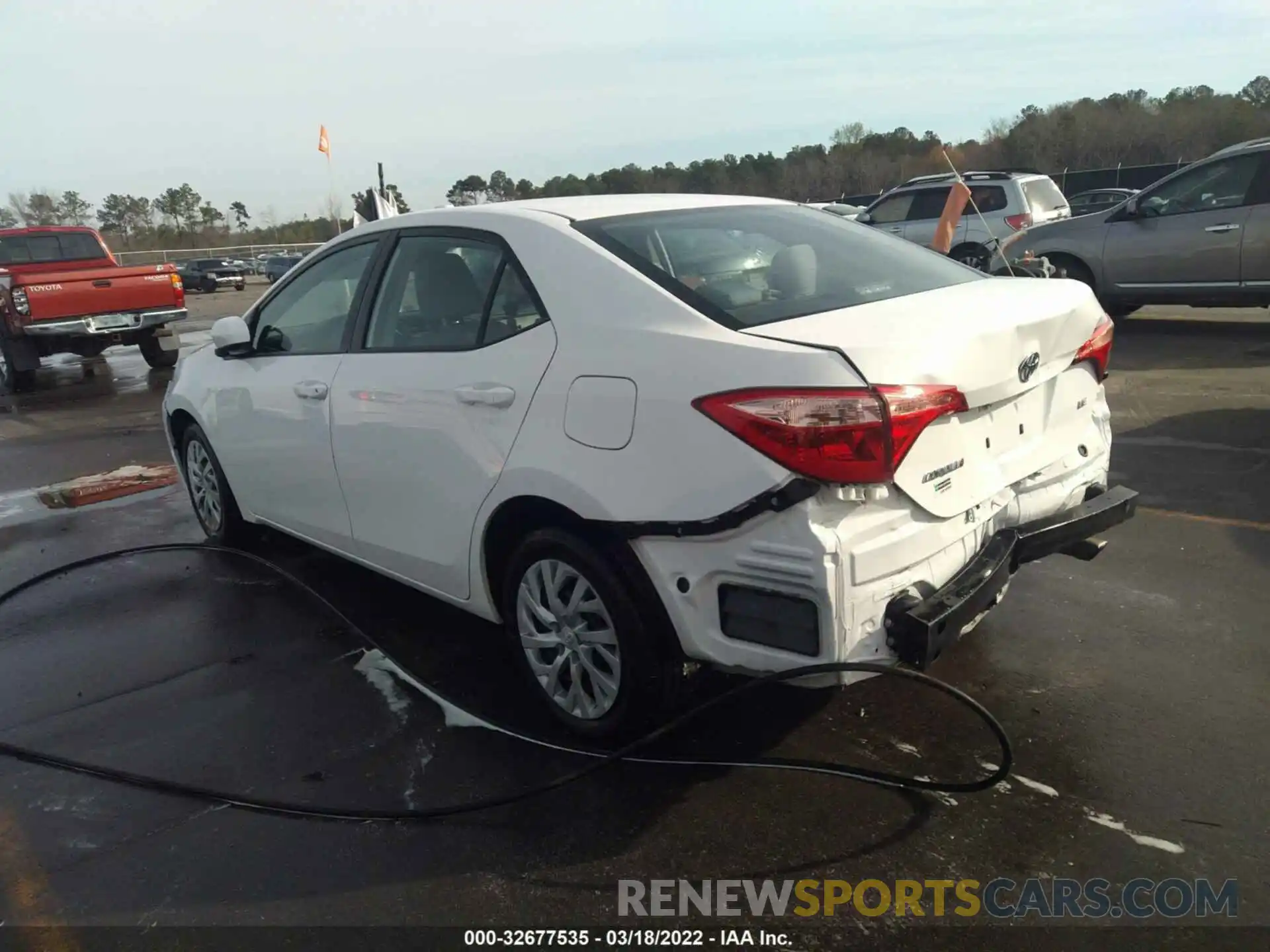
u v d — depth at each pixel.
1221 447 6.32
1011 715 3.39
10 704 3.84
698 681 3.28
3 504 6.84
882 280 3.41
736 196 4.16
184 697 3.83
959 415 2.84
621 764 3.22
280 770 3.29
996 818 2.87
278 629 4.41
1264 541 4.75
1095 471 3.52
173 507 6.49
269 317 4.74
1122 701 3.44
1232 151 9.96
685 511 2.75
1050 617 4.10
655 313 2.97
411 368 3.67
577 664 3.31
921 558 2.72
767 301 3.04
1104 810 2.88
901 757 3.20
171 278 13.27
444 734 3.47
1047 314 3.13
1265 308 10.79
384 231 4.07
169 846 2.93
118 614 4.67
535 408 3.17
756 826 2.89
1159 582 4.38
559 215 3.47
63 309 12.23
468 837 2.91
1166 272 10.45
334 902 2.67
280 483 4.60
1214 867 2.64
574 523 3.14
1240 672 3.59
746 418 2.62
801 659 2.65
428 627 4.36
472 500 3.42
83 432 9.41
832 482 2.55
